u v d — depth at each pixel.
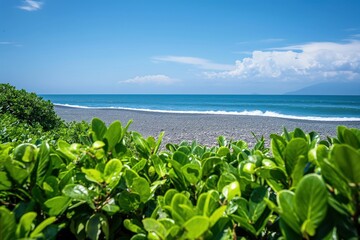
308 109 63.03
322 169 1.20
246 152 2.37
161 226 1.27
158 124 27.83
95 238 1.44
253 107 75.12
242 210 1.45
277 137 1.82
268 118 35.41
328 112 52.94
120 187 1.63
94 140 1.96
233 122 30.03
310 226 1.08
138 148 2.32
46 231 1.34
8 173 1.45
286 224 1.16
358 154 1.03
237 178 1.69
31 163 1.57
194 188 1.84
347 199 1.21
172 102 116.06
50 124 10.39
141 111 49.72
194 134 20.66
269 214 1.40
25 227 1.13
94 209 1.54
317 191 1.07
